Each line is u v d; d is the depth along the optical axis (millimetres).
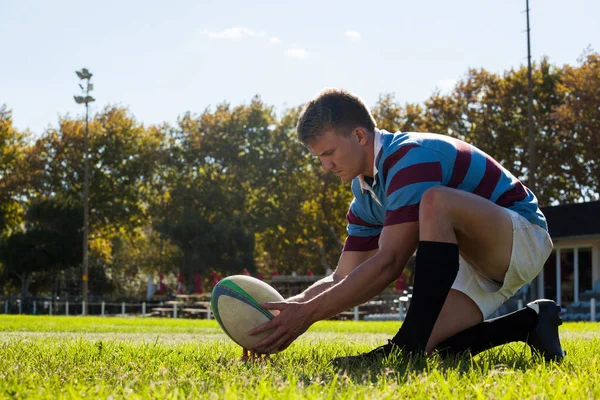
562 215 27938
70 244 48062
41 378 2693
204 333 9695
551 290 29250
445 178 3465
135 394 2186
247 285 3541
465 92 45250
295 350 4223
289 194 52969
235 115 58562
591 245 27672
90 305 42094
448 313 3637
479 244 3477
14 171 51625
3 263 47688
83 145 52594
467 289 3646
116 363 3332
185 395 2254
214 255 53219
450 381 2461
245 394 2152
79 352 3996
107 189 53188
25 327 11242
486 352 3869
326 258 54781
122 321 16422
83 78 41156
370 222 4004
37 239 47406
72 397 2154
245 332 3443
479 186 3555
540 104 44531
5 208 50906
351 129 3453
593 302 19734
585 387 2338
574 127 41531
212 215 56094
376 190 3611
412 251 3426
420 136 3521
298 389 2229
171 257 55781
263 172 56312
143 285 61969
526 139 43000
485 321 3711
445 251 3246
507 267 3533
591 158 40844
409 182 3332
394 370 2695
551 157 43375
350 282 3338
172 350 4109
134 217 55406
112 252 57125
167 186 57875
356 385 2389
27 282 49938
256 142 58312
